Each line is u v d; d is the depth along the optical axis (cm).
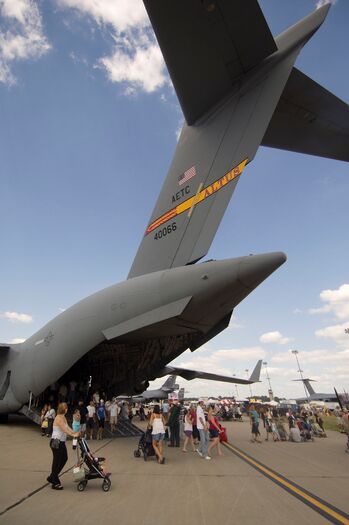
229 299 803
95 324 965
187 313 830
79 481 463
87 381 1304
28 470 577
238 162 766
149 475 564
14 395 1273
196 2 566
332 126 753
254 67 743
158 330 910
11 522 344
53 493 449
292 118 749
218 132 846
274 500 431
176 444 931
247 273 732
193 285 796
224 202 780
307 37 686
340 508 402
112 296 956
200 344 1018
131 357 1173
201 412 780
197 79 782
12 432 1134
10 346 1388
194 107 878
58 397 1208
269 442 1124
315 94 693
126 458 718
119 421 1212
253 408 1146
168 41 660
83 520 354
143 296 881
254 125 744
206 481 527
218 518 364
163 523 348
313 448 976
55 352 1062
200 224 832
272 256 716
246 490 477
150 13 594
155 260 937
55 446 475
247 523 351
